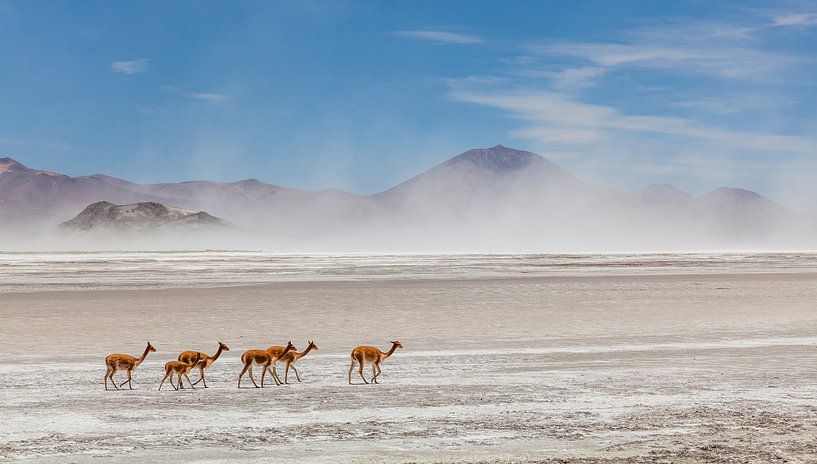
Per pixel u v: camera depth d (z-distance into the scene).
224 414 23.30
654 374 30.11
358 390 27.05
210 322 49.94
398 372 30.92
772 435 20.66
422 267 131.50
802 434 20.77
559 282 90.56
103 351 37.88
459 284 86.94
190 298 67.81
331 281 93.44
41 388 27.73
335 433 21.00
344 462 18.28
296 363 33.69
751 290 77.81
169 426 21.78
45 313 55.12
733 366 32.09
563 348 38.19
